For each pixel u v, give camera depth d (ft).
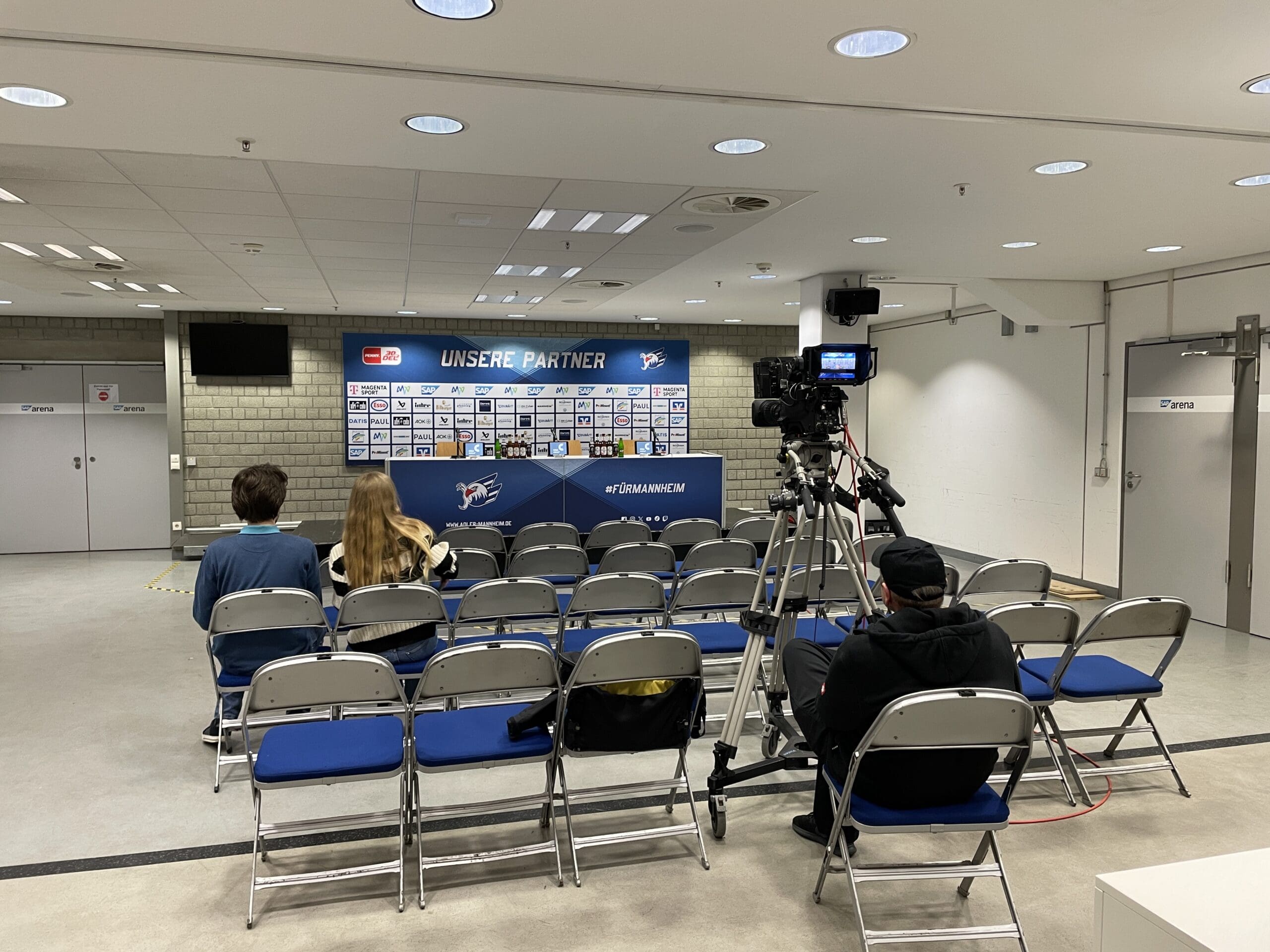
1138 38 8.91
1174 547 23.26
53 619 23.09
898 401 36.99
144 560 33.09
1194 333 22.74
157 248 20.02
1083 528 26.61
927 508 34.91
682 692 10.05
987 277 24.77
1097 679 12.08
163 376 35.65
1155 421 23.76
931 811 8.04
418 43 9.02
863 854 10.34
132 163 13.30
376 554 12.98
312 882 9.49
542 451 37.76
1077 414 26.76
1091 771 11.93
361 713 13.80
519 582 13.55
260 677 9.16
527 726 9.84
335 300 29.99
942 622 8.12
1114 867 10.07
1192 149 12.77
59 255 20.81
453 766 9.37
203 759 13.47
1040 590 14.98
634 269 23.76
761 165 13.74
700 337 39.52
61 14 8.31
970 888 9.53
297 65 9.56
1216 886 4.81
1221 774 12.79
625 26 8.64
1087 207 16.43
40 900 9.43
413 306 31.91
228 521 34.60
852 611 17.76
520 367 37.40
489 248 20.43
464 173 14.01
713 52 9.29
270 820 11.36
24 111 11.01
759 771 10.72
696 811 11.35
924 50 9.23
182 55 9.27
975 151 12.92
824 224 18.02
